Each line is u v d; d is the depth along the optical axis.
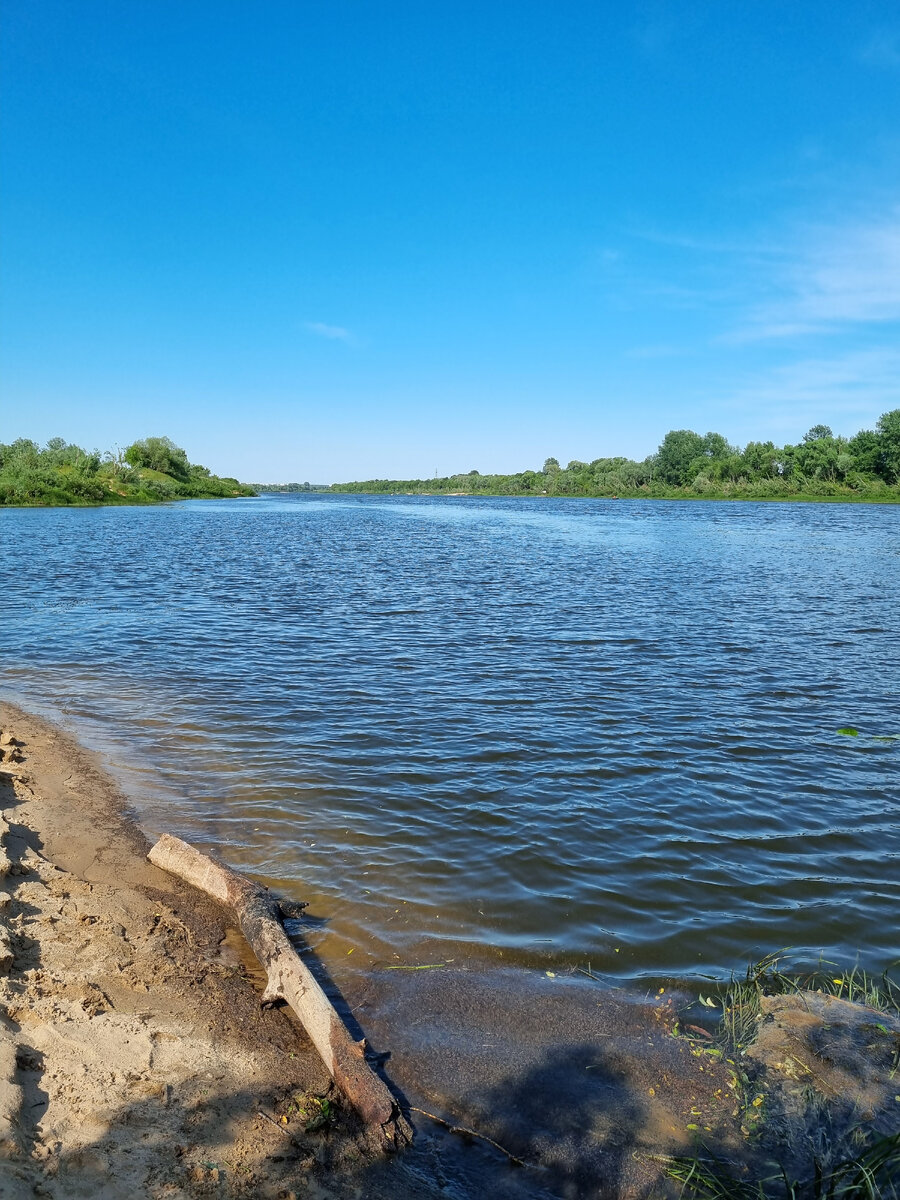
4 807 8.19
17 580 25.34
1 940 5.41
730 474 122.88
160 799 8.70
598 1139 4.41
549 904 6.77
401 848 7.68
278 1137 4.18
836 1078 4.87
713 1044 5.17
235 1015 5.23
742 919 6.61
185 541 43.19
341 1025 4.91
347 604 21.98
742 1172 4.20
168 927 6.23
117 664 14.70
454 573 29.70
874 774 9.72
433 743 10.52
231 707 12.05
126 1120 4.05
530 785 9.19
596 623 19.17
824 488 108.88
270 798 8.75
